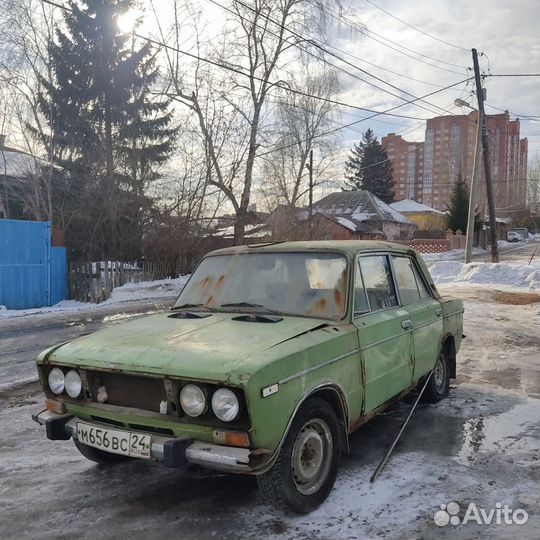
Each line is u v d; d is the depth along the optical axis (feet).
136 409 10.80
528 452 14.15
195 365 10.06
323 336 11.67
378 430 15.92
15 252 46.01
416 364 15.81
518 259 120.26
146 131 80.48
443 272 68.54
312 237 94.17
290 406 10.25
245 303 13.67
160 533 10.37
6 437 15.96
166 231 63.98
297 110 89.61
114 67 79.82
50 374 11.99
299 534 10.22
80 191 61.26
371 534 10.19
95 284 50.42
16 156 66.18
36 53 63.36
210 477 12.84
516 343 29.43
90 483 12.63
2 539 10.25
